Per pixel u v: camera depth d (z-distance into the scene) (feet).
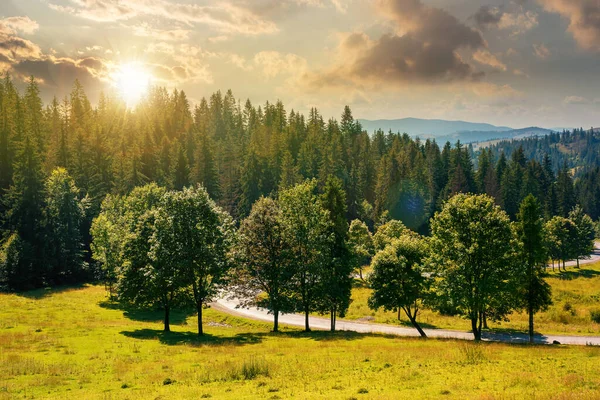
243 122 597.11
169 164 374.43
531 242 145.59
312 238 145.69
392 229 276.21
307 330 149.48
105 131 416.46
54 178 263.49
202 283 140.46
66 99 409.90
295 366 81.20
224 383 70.18
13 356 89.66
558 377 65.77
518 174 504.43
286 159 370.94
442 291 130.93
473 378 66.64
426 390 59.62
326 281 146.10
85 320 147.33
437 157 510.58
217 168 387.75
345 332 145.48
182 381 72.64
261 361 82.99
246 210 348.79
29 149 239.30
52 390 68.59
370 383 65.82
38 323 132.98
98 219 217.77
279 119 522.47
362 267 318.86
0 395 65.46
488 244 126.72
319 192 373.20
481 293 125.49
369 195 439.63
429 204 426.51
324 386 64.64
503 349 99.45
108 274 196.03
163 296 140.97
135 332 131.44
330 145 437.99
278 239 148.25
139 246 146.20
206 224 137.28
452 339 127.95
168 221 133.49
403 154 469.98
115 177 314.76
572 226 359.66
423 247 144.56
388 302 139.23
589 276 318.65
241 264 147.64
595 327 166.71
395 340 120.67
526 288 143.54
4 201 239.50
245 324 175.73
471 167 496.23
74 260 250.78
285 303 145.48
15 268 213.66
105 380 74.84
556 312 188.65
